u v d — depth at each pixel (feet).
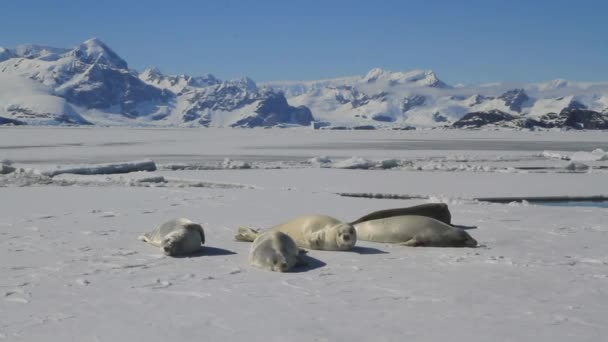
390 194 58.44
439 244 29.78
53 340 15.42
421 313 17.93
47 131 389.80
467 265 24.98
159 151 153.07
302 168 91.86
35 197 51.57
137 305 18.69
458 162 113.19
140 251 27.71
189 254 27.17
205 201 49.44
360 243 30.73
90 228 34.63
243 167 93.66
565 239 31.86
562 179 74.95
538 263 25.45
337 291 20.54
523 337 15.69
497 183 69.72
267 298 19.61
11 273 22.91
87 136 286.66
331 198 52.26
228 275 22.95
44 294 19.89
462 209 44.98
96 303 18.86
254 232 30.42
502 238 32.17
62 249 27.96
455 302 19.19
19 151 146.61
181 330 16.28
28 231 33.30
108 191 56.95
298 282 21.88
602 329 16.38
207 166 92.63
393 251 28.43
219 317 17.48
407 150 163.53
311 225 29.40
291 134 376.48
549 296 19.97
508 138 295.89
